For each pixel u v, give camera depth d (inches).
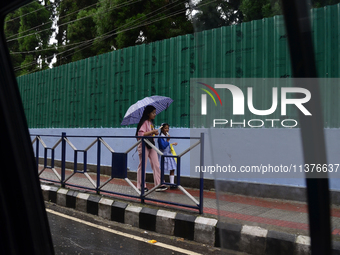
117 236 168.7
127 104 333.1
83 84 381.1
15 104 55.6
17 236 52.6
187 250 147.3
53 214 216.2
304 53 27.1
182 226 165.6
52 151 267.3
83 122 378.3
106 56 355.9
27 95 467.2
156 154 238.5
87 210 218.7
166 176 272.8
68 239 162.2
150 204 195.6
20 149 54.7
